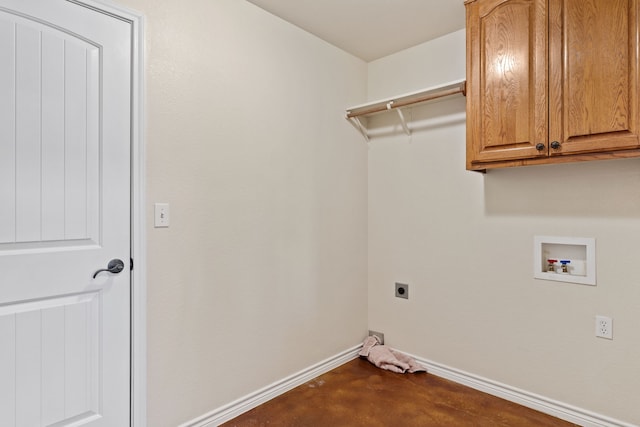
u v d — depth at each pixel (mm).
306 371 2426
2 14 1305
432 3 2109
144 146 1646
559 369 2023
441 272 2512
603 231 1888
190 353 1822
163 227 1718
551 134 1756
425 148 2590
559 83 1729
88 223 1504
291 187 2328
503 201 2236
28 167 1365
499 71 1931
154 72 1683
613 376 1858
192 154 1822
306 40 2422
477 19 2012
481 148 2004
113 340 1571
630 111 1553
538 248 2100
